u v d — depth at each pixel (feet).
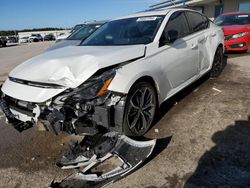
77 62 10.19
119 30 14.46
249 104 14.38
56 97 9.55
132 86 10.53
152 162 9.80
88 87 9.32
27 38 154.30
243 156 9.76
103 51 11.51
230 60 26.37
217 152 10.12
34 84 10.32
